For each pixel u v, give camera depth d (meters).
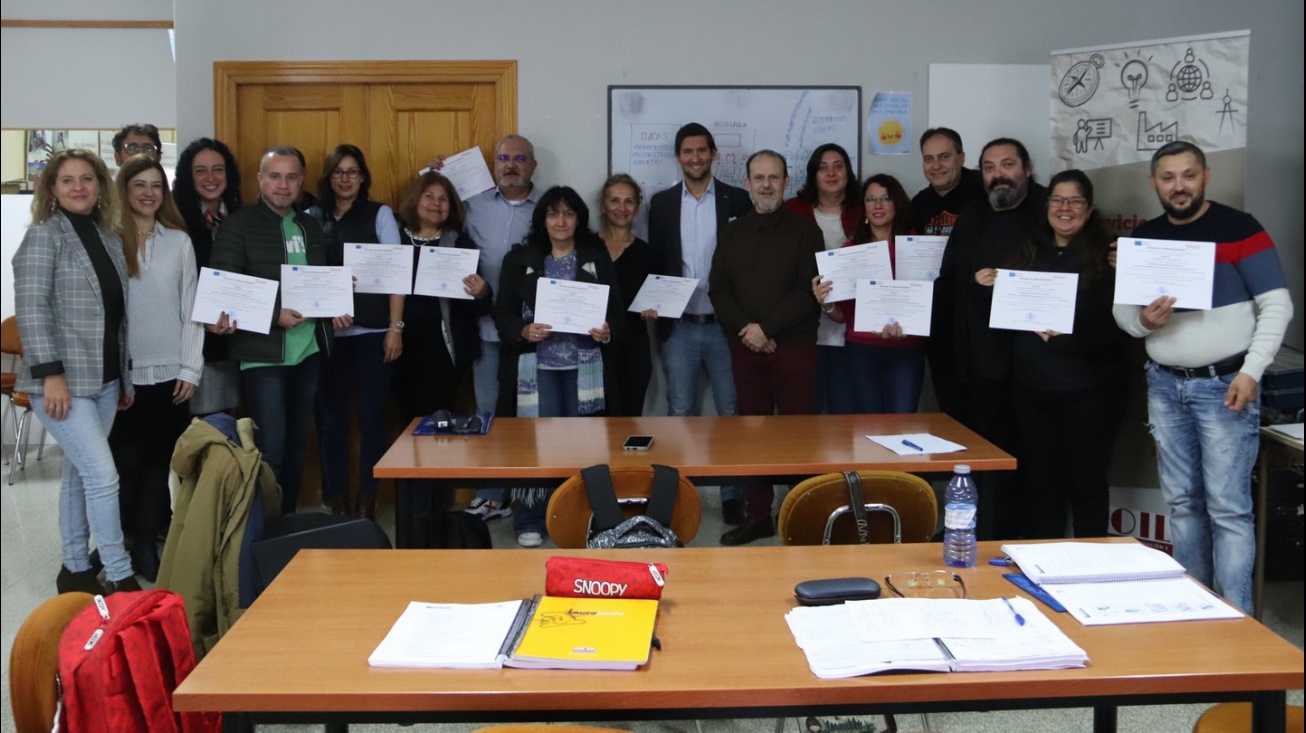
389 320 4.51
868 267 4.19
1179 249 3.24
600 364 4.30
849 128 4.93
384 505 5.12
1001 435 4.17
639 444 3.20
